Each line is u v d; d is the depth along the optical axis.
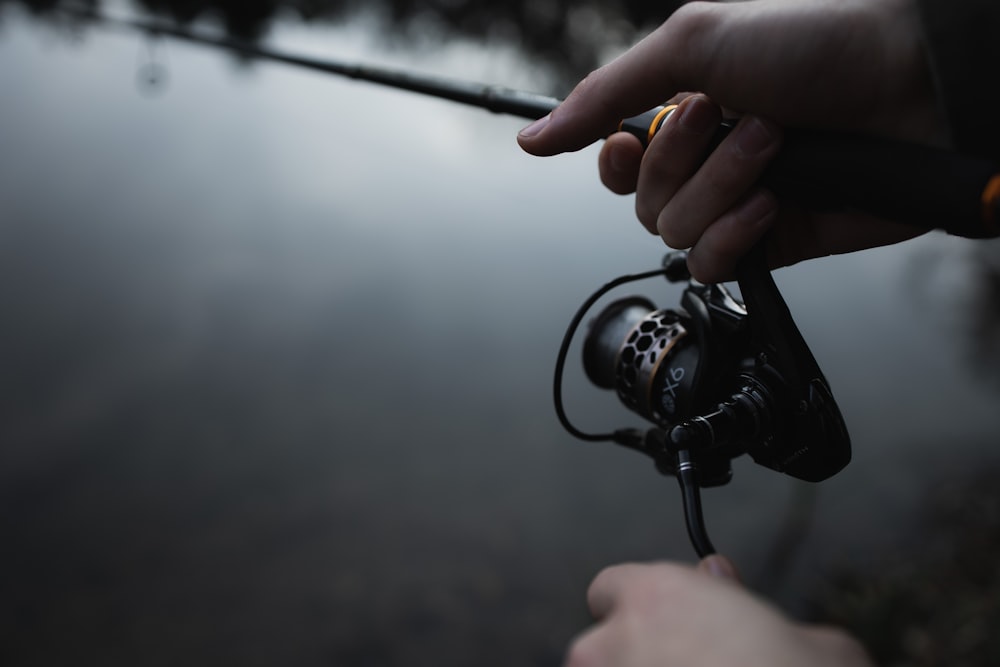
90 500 4.79
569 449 5.05
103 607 4.25
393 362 5.67
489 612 4.27
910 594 4.00
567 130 0.95
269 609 4.30
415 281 6.27
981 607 3.78
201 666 4.04
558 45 9.77
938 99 0.73
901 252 6.70
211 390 5.49
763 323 0.91
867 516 4.65
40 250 6.34
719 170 0.88
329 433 5.17
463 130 8.23
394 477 4.96
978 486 4.68
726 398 0.97
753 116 0.87
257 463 5.05
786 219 1.11
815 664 0.38
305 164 7.65
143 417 5.27
